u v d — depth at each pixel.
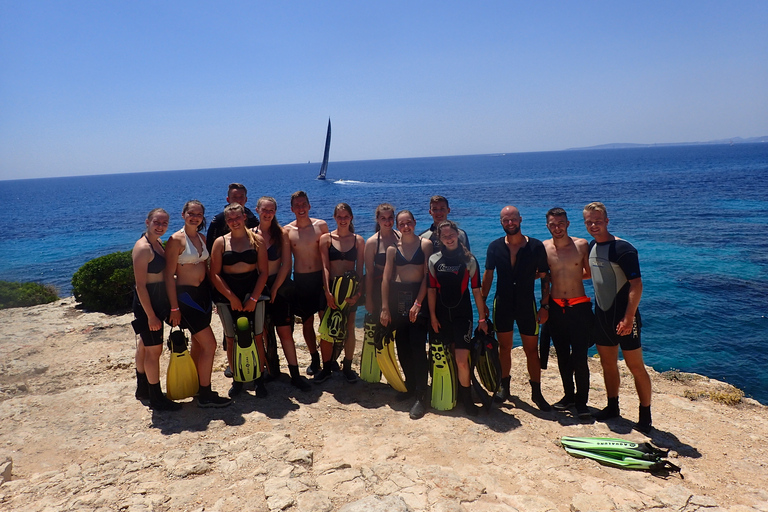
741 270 19.64
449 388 4.89
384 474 3.54
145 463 3.65
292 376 5.45
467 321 4.86
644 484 3.63
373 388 5.51
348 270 5.45
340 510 2.99
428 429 4.45
